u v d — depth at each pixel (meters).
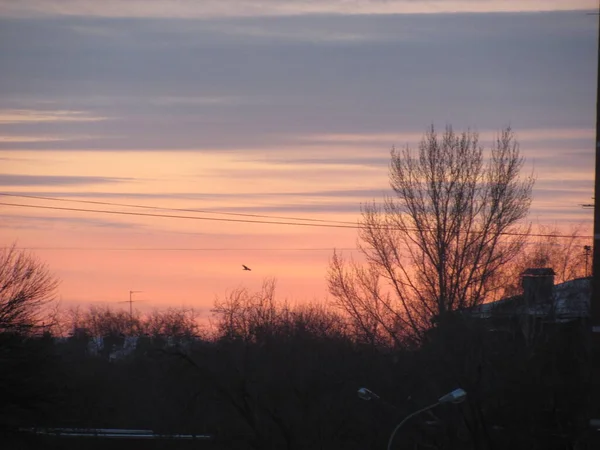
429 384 81.31
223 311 119.19
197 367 82.69
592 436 60.81
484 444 77.75
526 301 95.81
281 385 86.38
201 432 95.94
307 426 85.75
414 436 84.75
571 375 78.81
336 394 87.25
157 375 114.88
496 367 79.25
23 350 89.69
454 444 79.94
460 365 78.12
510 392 77.94
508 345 84.00
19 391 87.56
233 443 88.88
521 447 77.88
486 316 94.38
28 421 89.75
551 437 77.44
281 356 91.12
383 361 89.94
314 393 86.00
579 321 82.25
